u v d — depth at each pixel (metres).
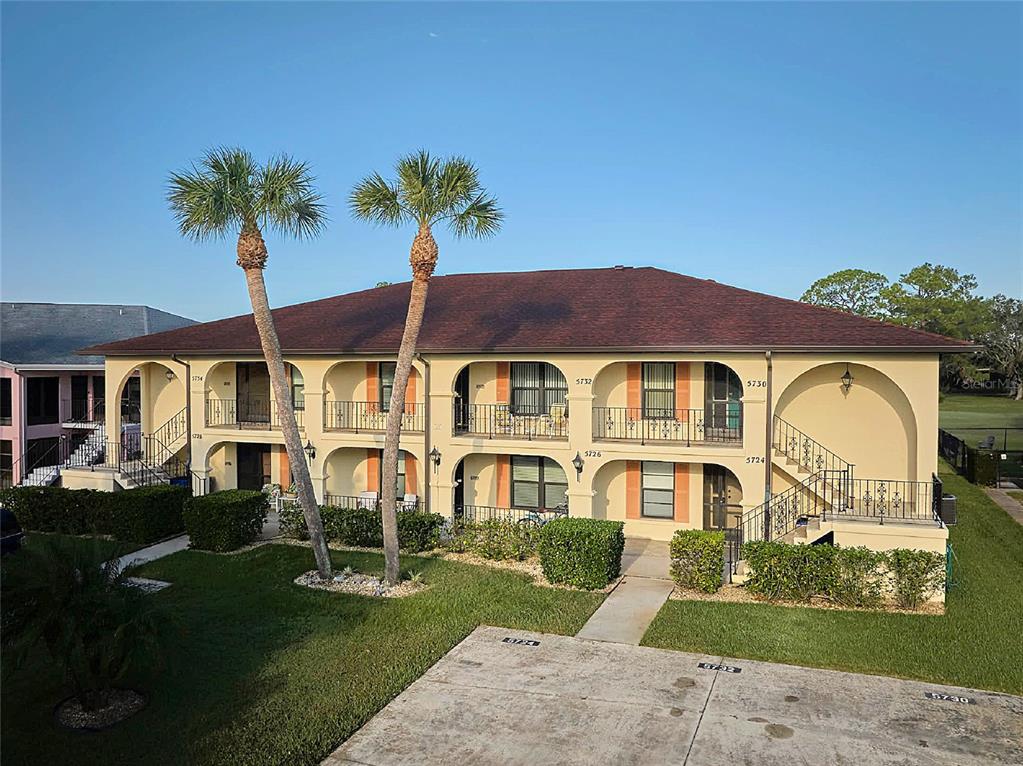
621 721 8.74
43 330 31.70
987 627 11.69
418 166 13.67
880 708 9.01
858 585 12.83
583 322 18.78
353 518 17.41
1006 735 8.34
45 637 8.66
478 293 22.88
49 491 19.31
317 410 20.36
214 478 23.20
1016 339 70.19
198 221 13.57
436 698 9.39
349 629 11.77
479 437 18.78
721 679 9.90
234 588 14.01
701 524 18.50
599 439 18.16
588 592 13.82
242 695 9.33
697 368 18.20
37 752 7.91
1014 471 28.42
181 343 22.03
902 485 16.55
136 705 9.05
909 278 65.31
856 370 17.12
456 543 16.92
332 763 7.86
